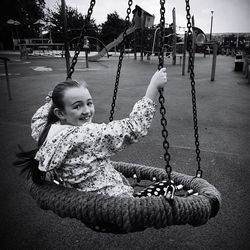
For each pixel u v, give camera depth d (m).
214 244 2.34
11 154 4.16
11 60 20.78
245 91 8.98
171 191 1.64
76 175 1.80
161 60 1.86
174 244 2.35
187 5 2.18
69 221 2.65
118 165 2.63
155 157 4.05
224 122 5.68
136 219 1.56
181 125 5.46
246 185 3.24
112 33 35.81
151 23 22.25
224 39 35.97
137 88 9.36
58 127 1.83
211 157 4.02
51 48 32.09
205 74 13.35
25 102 7.38
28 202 2.96
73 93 1.77
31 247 2.33
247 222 2.59
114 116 6.05
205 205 1.72
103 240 2.41
